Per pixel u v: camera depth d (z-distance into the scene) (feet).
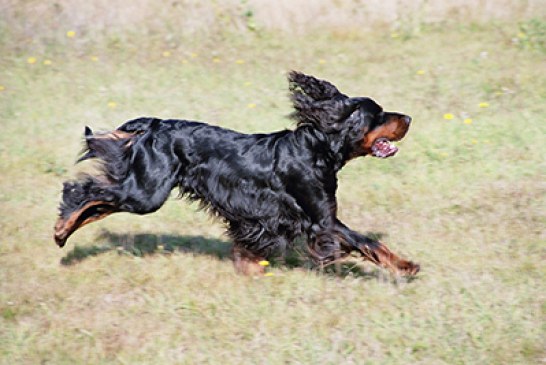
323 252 31.91
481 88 54.29
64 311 30.01
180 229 38.17
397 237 36.86
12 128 49.03
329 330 28.73
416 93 54.13
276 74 57.62
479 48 60.59
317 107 31.14
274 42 62.49
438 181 42.96
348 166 44.86
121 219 38.91
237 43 62.23
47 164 44.86
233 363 26.91
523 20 63.67
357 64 59.06
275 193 32.04
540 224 37.93
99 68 57.88
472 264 33.94
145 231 37.76
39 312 29.91
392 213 39.78
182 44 61.67
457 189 42.11
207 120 50.55
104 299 30.91
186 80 56.34
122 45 61.16
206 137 32.53
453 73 56.80
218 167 32.27
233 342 28.07
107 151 32.37
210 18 63.77
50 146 47.01
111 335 28.40
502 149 46.32
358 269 33.73
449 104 52.31
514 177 43.24
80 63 58.59
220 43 62.08
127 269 33.35
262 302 30.50
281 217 32.37
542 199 40.63
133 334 28.48
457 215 39.22
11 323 29.14
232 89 55.11
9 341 27.96
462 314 29.78
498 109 51.42
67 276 32.76
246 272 33.30
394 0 65.05
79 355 27.25
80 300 30.83
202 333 28.53
